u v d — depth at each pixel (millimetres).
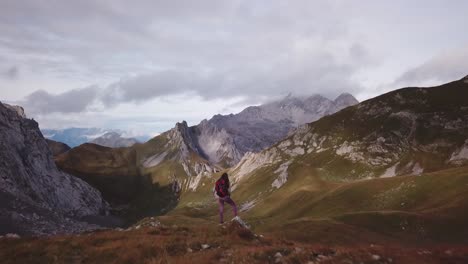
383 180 123625
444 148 192000
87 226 160625
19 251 19484
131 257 18219
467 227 66750
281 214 144750
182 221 162125
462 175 101438
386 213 76125
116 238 22828
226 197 26734
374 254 21469
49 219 144125
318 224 72750
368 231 69312
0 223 115875
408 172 184375
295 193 163000
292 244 25109
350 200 120438
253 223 129000
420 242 63906
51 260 18406
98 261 18234
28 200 160000
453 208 75688
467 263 21688
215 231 25219
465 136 193000
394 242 63781
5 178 166625
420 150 198375
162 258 17688
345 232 67750
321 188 160250
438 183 103750
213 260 17703
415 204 99188
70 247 20516
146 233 24766
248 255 18734
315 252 20672
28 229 121312
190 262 17094
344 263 18500
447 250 24969
